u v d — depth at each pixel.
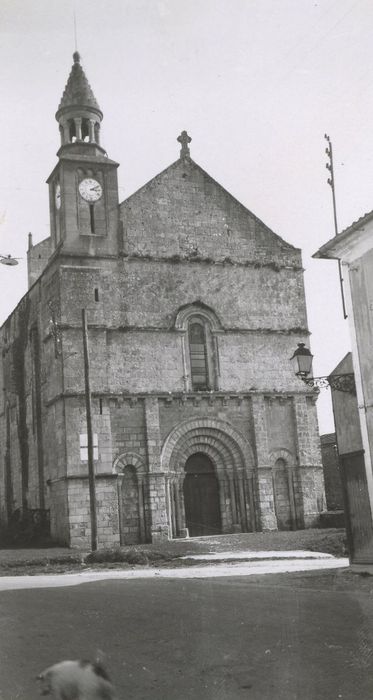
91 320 37.31
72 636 10.79
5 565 27.16
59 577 21.70
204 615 12.33
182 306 39.00
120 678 8.42
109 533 35.44
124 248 38.78
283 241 42.03
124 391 37.03
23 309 45.75
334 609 12.57
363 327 19.12
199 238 40.34
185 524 37.69
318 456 40.00
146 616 12.42
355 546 18.50
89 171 39.09
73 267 37.66
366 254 19.17
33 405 42.41
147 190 39.94
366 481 18.33
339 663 8.77
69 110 40.38
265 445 39.06
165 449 37.41
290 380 40.28
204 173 41.31
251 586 16.62
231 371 39.38
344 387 19.28
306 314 41.53
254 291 40.78
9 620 12.30
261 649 9.62
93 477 31.41
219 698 7.66
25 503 44.25
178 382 38.22
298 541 30.02
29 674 8.59
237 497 38.69
